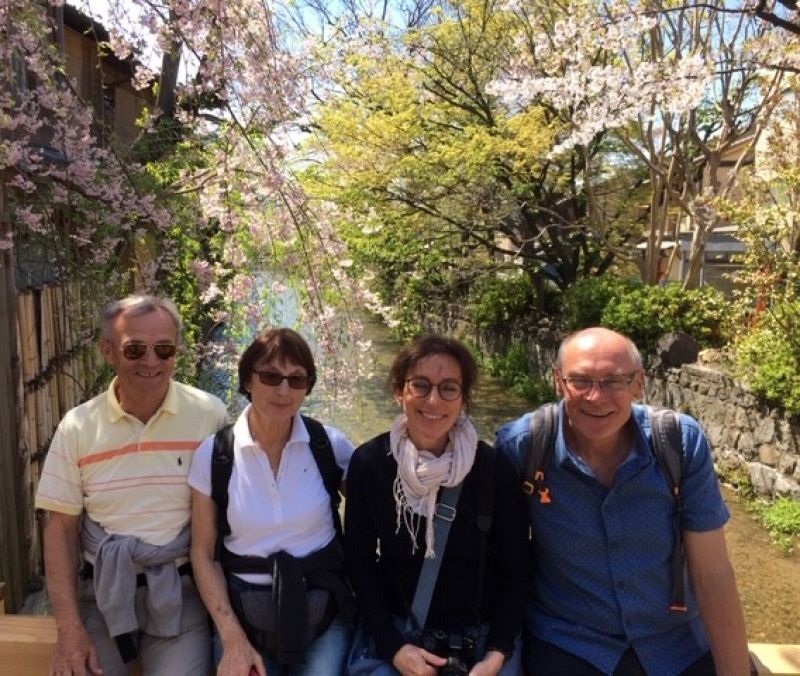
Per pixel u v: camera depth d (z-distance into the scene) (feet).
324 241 19.25
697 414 28.04
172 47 15.84
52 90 14.48
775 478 22.94
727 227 46.70
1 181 13.23
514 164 36.94
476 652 7.14
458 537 7.24
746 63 24.48
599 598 7.23
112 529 7.54
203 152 20.22
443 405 7.04
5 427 12.80
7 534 12.86
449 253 46.39
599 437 7.01
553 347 40.52
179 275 21.45
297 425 7.75
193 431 7.77
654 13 22.67
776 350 22.81
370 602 7.24
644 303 32.09
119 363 7.43
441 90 40.40
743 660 7.06
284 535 7.44
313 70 20.33
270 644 7.22
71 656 6.98
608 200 44.88
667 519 7.12
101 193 16.69
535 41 35.96
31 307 14.76
